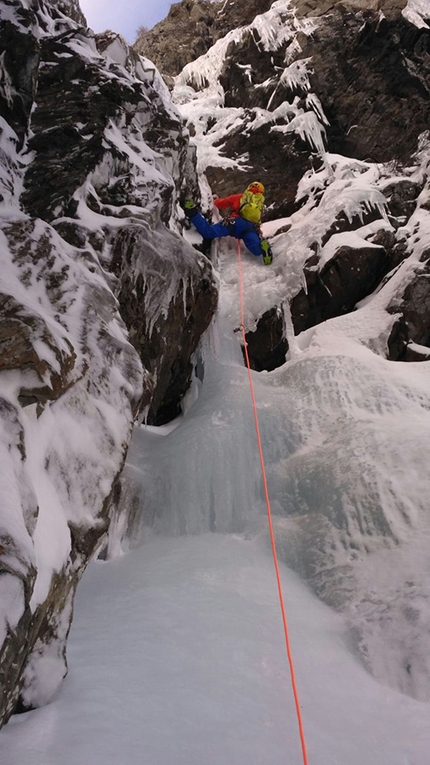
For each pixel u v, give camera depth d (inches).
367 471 163.3
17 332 97.7
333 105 379.6
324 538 154.6
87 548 101.7
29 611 72.1
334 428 196.7
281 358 269.4
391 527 146.3
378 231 276.2
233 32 447.2
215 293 229.3
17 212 153.9
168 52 536.4
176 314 208.5
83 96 221.1
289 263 284.2
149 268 189.5
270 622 122.6
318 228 291.1
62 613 92.0
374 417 195.8
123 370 132.7
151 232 194.1
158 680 93.0
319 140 361.7
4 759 65.4
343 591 136.7
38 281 133.3
